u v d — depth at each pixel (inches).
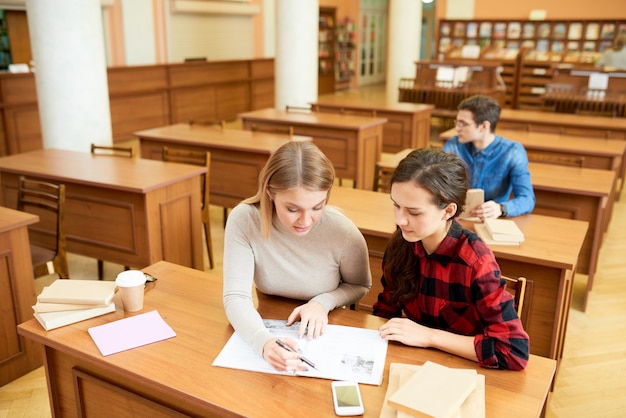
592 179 149.1
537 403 55.2
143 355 63.5
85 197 148.3
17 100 299.3
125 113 358.6
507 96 447.8
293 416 53.2
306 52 329.4
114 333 67.7
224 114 442.3
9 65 339.3
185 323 70.6
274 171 63.4
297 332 67.4
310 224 65.5
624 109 316.2
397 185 59.8
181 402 62.5
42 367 119.3
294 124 246.1
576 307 150.5
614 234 206.2
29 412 104.7
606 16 519.5
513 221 118.2
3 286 109.9
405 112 290.5
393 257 68.7
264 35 507.5
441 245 63.9
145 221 141.1
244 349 64.4
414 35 475.8
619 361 124.8
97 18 219.3
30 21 213.2
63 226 131.6
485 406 54.6
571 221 118.6
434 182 58.1
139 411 66.2
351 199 133.3
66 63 213.5
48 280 162.2
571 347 130.4
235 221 71.5
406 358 62.6
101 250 151.1
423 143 309.9
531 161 193.8
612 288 162.2
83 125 221.1
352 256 72.7
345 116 258.4
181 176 148.3
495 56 464.4
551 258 99.1
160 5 407.8
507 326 60.6
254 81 466.0
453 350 62.7
